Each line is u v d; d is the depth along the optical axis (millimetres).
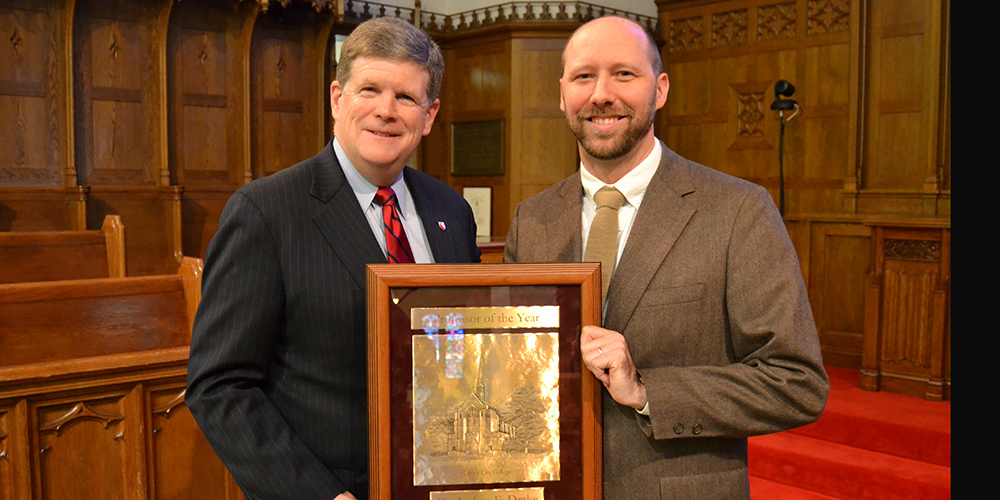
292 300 1435
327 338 1440
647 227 1490
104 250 4879
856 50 6543
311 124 7867
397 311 1304
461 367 1315
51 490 2125
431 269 1303
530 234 1676
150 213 6738
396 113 1462
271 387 1457
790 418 1349
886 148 6461
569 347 1332
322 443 1437
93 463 2203
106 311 2535
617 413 1454
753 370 1363
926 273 4570
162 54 6715
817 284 5824
